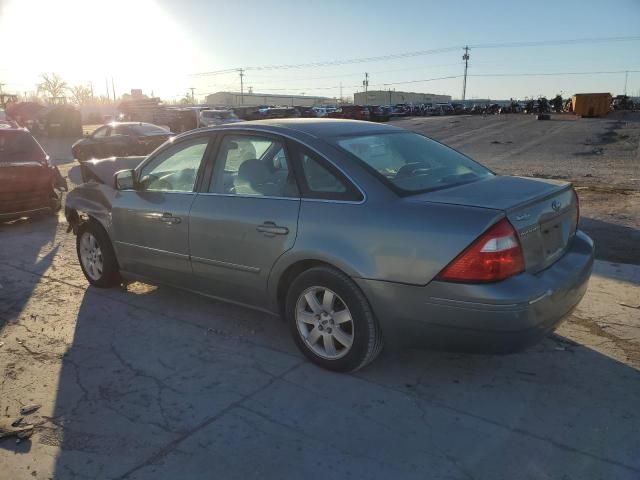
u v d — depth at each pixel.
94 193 5.14
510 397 3.24
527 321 2.88
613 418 3.01
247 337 4.15
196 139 4.27
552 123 34.81
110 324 4.44
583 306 4.53
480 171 4.00
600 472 2.59
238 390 3.38
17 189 8.06
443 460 2.70
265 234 3.62
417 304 3.04
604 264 5.62
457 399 3.23
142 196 4.56
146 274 4.71
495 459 2.70
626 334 4.02
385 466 2.66
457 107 60.19
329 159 3.46
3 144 8.61
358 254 3.19
